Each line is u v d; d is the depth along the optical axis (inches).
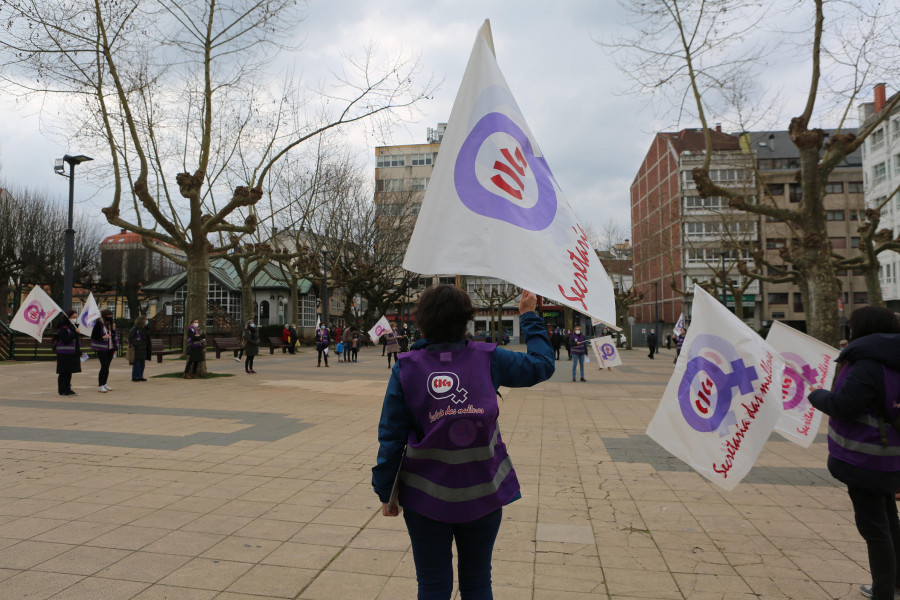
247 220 625.3
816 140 455.8
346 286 1728.6
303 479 209.8
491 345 87.5
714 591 123.6
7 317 1379.2
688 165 2003.0
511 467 85.6
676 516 174.2
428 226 116.6
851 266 663.8
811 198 465.4
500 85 128.0
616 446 281.7
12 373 642.2
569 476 222.5
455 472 77.8
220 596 116.9
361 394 493.7
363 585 123.1
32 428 300.0
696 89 484.4
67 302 758.5
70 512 167.6
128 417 343.6
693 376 153.8
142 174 565.0
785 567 136.4
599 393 539.8
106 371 474.9
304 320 1891.0
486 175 118.3
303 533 154.3
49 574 125.3
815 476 225.3
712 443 148.8
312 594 118.6
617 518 172.1
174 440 276.5
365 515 169.6
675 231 2055.9
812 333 467.5
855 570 135.0
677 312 2106.3
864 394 108.7
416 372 80.7
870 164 1567.4
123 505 175.5
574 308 108.4
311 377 664.4
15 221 1323.8
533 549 146.9
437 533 80.0
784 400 193.2
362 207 1528.1
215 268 1790.1
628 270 2977.4
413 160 2792.8
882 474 109.6
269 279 1823.3
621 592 122.9
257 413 374.3
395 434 80.3
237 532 154.3
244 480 207.3
